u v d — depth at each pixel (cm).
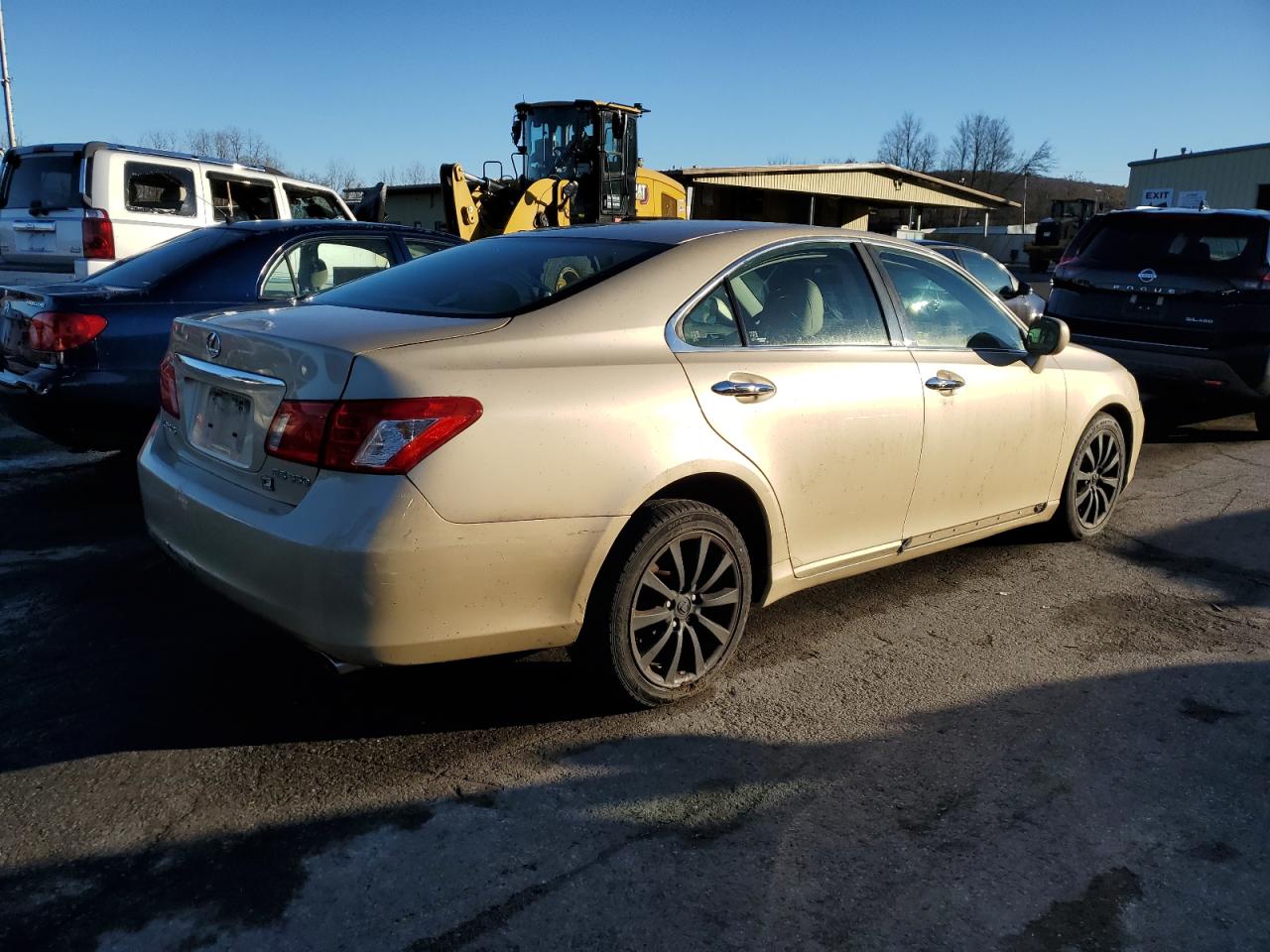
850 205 4584
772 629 404
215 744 302
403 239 670
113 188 846
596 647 312
